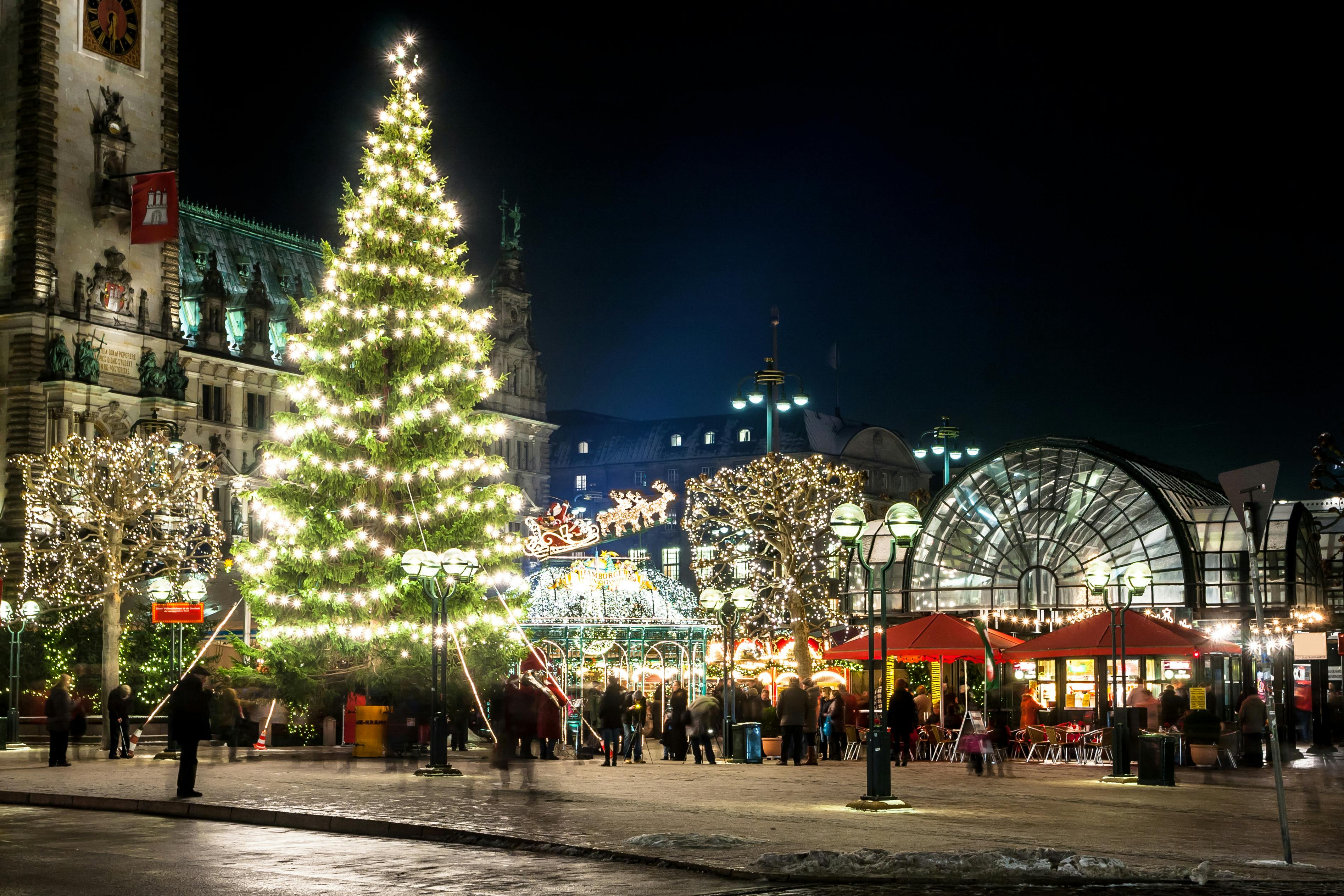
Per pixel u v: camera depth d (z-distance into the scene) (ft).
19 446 273.95
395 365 178.81
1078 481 210.38
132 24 293.64
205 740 169.99
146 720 201.98
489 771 128.36
